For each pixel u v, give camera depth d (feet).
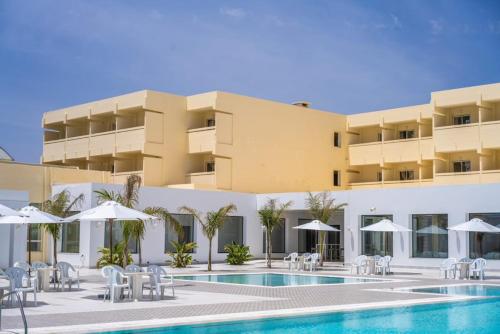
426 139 155.53
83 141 161.58
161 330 43.68
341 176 170.40
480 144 141.28
